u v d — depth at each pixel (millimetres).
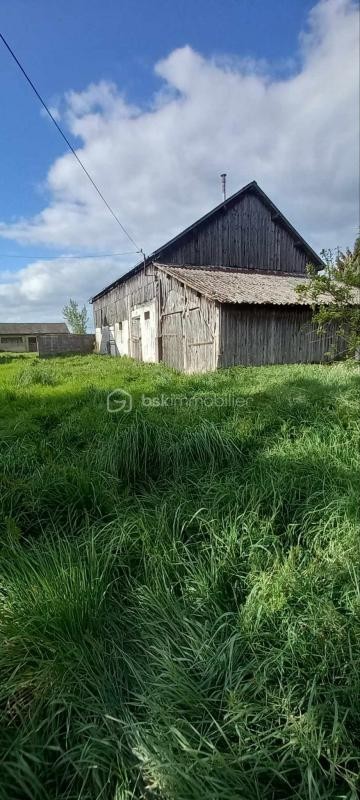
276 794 1108
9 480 2787
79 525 2527
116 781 1152
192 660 1502
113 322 19266
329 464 2934
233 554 2055
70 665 1428
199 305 10203
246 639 1546
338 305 6613
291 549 2021
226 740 1174
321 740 1157
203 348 10141
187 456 3326
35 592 1699
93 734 1251
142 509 2518
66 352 22500
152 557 2035
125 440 3326
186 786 1068
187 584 1896
